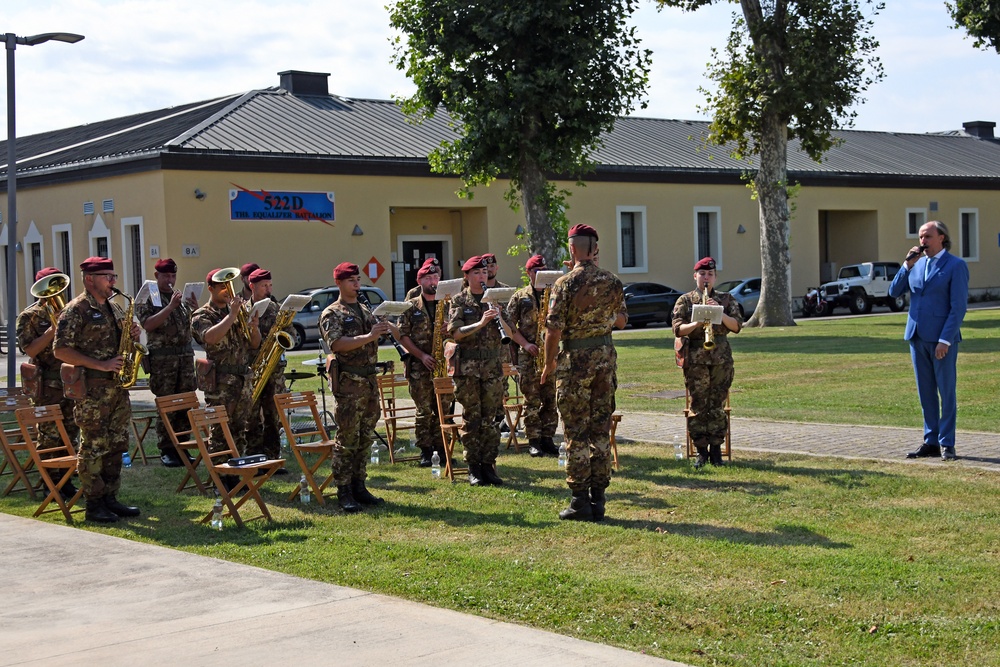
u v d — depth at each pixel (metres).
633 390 17.30
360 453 9.22
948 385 10.44
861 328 29.66
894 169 48.97
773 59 31.20
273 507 9.38
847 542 7.48
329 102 38.25
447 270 37.69
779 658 5.39
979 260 51.69
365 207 34.09
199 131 32.38
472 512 8.87
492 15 25.05
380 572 7.00
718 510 8.59
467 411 10.02
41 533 8.54
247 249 31.72
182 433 10.57
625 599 6.30
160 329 11.67
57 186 34.34
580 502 8.41
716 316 9.84
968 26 31.08
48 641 5.76
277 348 10.30
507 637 5.70
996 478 9.45
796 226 45.16
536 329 11.84
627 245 41.12
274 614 6.14
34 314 10.17
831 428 12.70
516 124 25.66
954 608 6.04
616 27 25.95
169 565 7.36
